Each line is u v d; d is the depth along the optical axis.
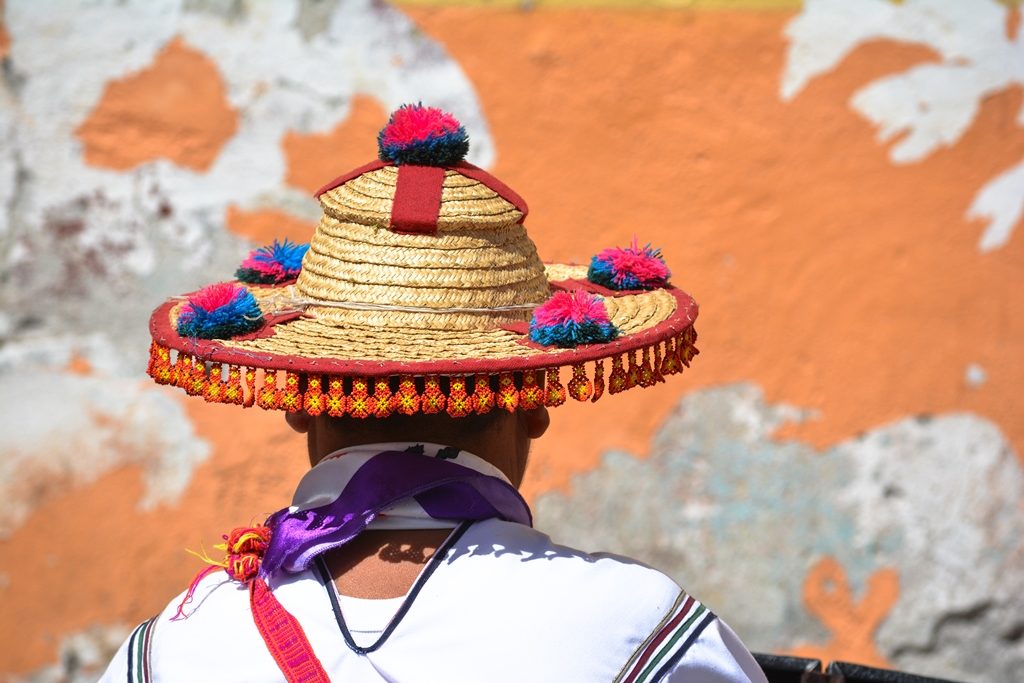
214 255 8.95
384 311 3.66
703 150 8.77
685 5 8.67
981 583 8.92
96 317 8.97
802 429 8.91
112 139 8.85
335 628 3.44
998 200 8.69
